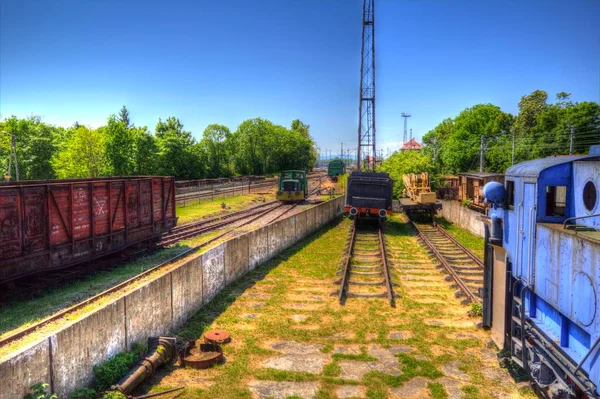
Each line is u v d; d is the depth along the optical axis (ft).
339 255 58.54
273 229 57.52
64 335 20.53
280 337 31.01
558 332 20.51
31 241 38.88
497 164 164.25
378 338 30.78
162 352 25.77
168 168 206.80
